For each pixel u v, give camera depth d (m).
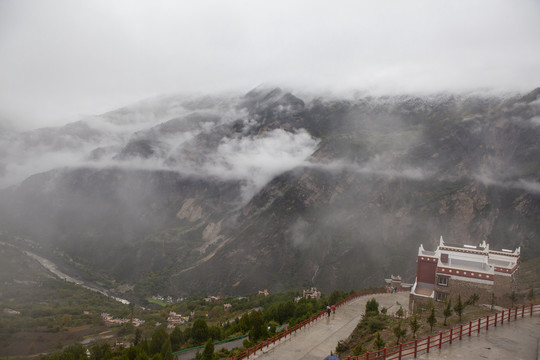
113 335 112.94
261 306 125.44
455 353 28.88
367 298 72.50
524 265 94.31
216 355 48.38
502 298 53.41
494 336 32.56
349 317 55.31
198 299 166.75
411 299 56.03
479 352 29.02
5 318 124.81
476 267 57.06
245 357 39.09
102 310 153.00
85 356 66.31
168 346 56.62
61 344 103.06
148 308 187.38
